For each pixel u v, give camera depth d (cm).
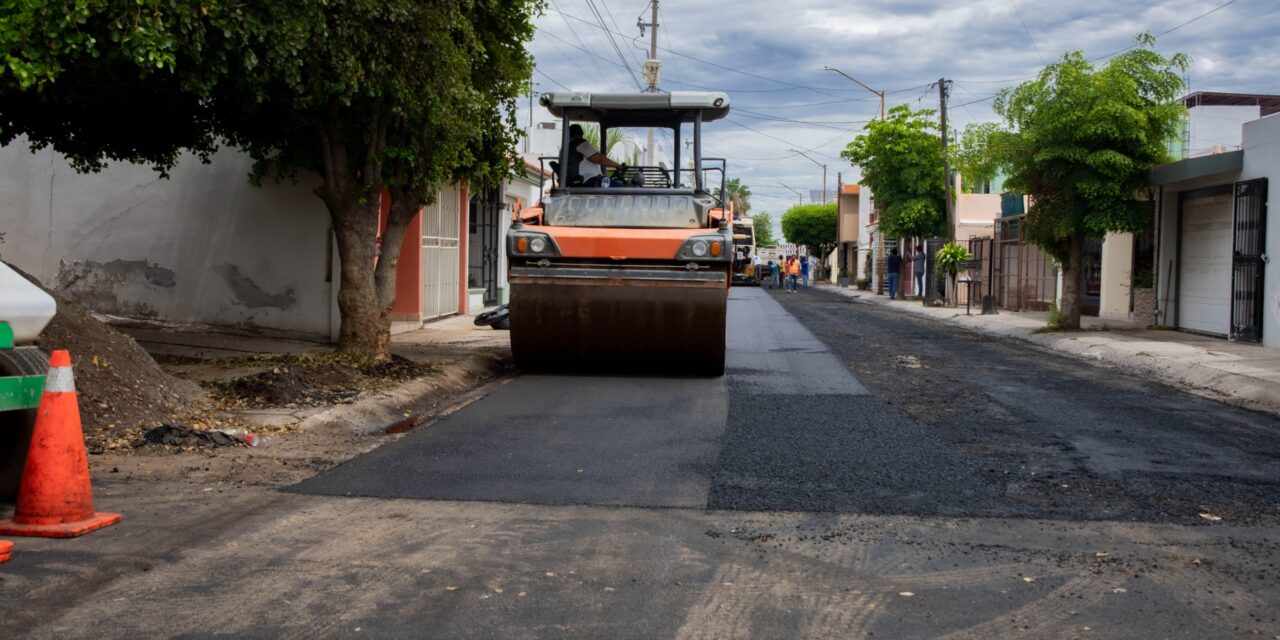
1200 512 596
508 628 396
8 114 1037
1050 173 1891
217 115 1150
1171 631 404
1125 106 1814
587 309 1158
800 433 836
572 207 1226
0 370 530
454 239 2025
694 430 846
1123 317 2327
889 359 1464
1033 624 410
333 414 860
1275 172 1614
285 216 1491
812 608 425
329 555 486
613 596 435
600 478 662
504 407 969
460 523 547
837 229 6956
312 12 858
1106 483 669
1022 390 1149
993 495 630
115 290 1527
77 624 394
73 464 525
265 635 386
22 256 1525
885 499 616
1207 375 1276
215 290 1512
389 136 1139
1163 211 2022
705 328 1156
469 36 1070
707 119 1319
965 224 4047
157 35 732
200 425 786
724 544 515
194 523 536
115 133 1147
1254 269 1667
